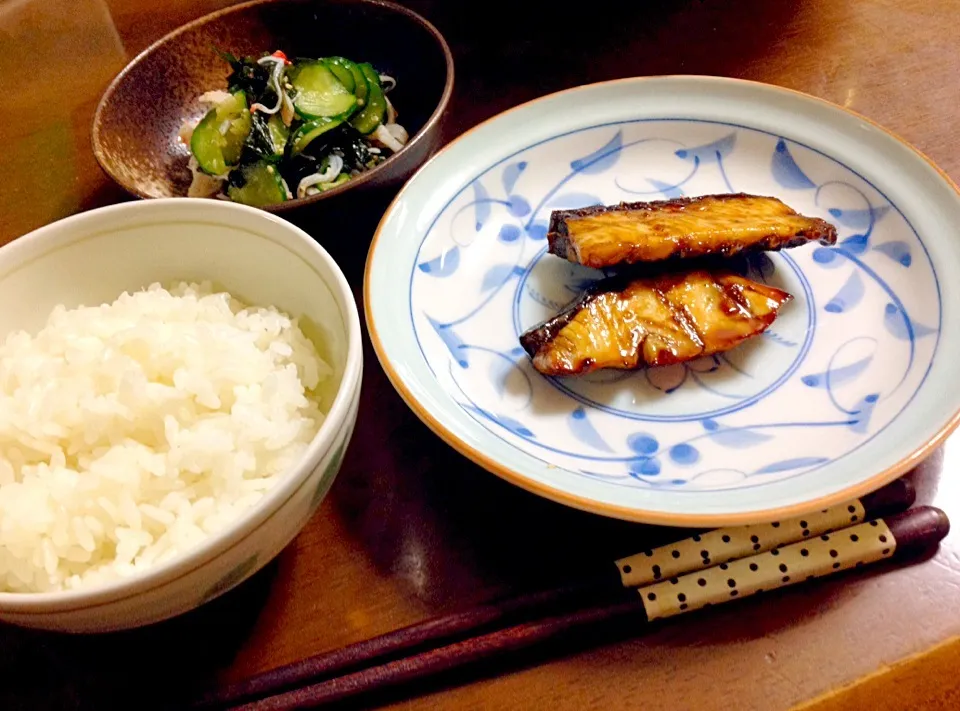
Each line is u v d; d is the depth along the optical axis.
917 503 0.23
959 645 0.20
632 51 0.40
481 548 0.23
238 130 0.33
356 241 0.31
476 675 0.21
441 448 0.26
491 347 0.28
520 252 0.31
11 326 0.25
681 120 0.33
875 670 0.20
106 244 0.25
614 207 0.29
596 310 0.26
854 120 0.30
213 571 0.18
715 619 0.21
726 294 0.27
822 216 0.30
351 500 0.25
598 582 0.22
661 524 0.21
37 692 0.21
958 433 0.24
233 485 0.21
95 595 0.17
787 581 0.21
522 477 0.22
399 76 0.36
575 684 0.21
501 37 0.41
